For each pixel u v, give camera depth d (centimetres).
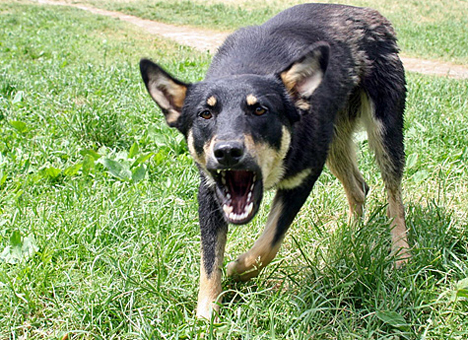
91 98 211
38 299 128
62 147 178
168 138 181
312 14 149
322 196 158
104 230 142
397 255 135
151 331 121
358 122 154
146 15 544
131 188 157
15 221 144
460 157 169
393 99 149
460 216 147
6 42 352
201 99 126
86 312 124
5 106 203
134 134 189
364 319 124
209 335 118
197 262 137
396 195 148
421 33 471
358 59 147
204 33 475
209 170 122
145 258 136
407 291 128
